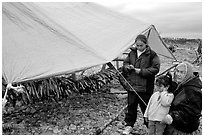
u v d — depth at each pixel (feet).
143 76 12.57
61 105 17.47
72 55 14.19
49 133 13.44
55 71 12.90
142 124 14.80
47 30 14.48
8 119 14.89
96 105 17.79
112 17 20.49
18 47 13.07
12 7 14.21
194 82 9.03
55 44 14.15
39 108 16.71
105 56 15.24
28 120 14.94
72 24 17.07
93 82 17.93
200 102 8.90
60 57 13.69
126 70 13.16
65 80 16.16
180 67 9.20
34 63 12.80
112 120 14.85
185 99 9.01
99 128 13.97
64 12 17.76
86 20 18.58
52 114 15.94
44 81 14.51
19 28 13.80
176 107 9.35
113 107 17.52
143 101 12.76
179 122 9.14
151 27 20.80
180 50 56.24
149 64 12.79
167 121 9.38
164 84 10.48
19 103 16.53
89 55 14.70
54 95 14.82
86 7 20.06
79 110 16.72
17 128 13.85
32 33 13.93
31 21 14.35
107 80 19.35
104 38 17.56
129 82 13.08
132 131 13.60
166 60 38.58
